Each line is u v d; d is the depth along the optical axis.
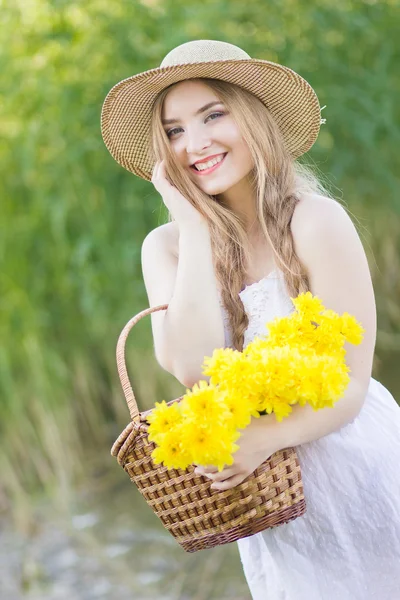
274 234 2.33
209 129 2.40
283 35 5.16
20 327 5.32
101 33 5.07
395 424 2.43
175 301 2.29
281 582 2.39
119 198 5.12
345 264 2.27
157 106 2.46
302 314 2.01
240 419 1.87
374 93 5.08
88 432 5.56
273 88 2.44
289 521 2.26
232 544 4.62
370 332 2.27
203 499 2.06
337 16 5.14
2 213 5.28
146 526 4.93
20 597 4.46
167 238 2.56
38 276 5.32
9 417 5.32
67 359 5.48
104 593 4.37
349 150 5.14
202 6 5.02
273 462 2.07
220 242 2.42
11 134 5.24
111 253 5.06
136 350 5.33
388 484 2.32
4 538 5.07
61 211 5.04
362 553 2.30
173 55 2.45
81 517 5.12
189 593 4.27
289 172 2.44
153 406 5.46
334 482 2.29
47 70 5.13
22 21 5.18
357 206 5.32
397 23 5.22
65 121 5.05
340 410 2.16
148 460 2.07
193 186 2.44
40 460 5.33
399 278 5.43
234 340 2.35
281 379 1.88
